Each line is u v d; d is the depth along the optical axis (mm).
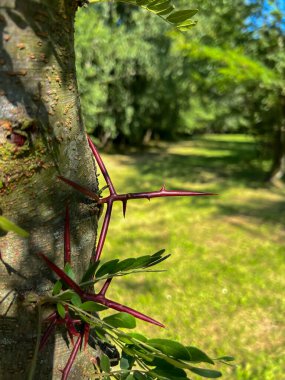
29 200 890
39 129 867
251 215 7961
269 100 9992
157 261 897
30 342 940
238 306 4641
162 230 6980
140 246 6184
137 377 876
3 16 811
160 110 16812
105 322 803
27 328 932
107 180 1033
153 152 16906
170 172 12156
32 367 822
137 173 11914
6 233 893
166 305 4555
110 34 12680
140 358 887
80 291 858
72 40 929
